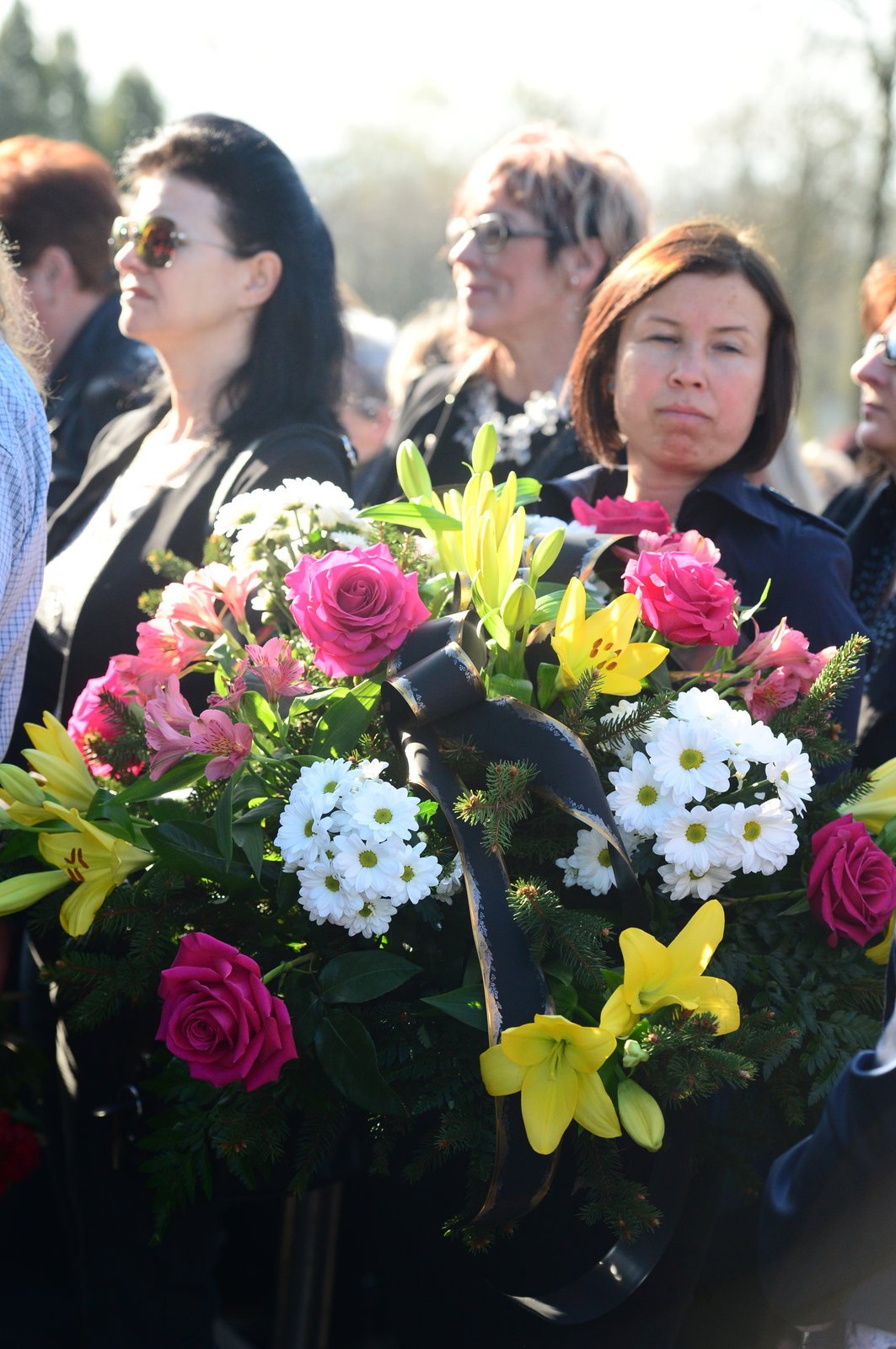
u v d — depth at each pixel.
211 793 1.54
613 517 1.81
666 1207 1.41
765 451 2.12
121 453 2.76
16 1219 2.99
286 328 2.51
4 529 1.72
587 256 3.07
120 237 2.52
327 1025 1.39
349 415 4.38
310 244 2.54
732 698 1.66
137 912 1.50
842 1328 1.44
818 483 5.33
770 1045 1.38
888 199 19.16
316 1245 2.51
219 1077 1.33
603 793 1.39
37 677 2.55
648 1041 1.31
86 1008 1.51
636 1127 1.30
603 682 1.44
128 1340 2.25
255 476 2.30
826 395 30.11
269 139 2.58
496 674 1.48
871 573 2.82
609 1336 1.48
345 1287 3.04
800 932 1.50
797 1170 1.34
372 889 1.37
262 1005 1.34
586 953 1.33
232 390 2.50
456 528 1.58
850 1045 1.45
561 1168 1.45
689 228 2.08
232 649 1.68
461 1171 1.48
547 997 1.32
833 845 1.45
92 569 2.45
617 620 1.45
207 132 2.52
